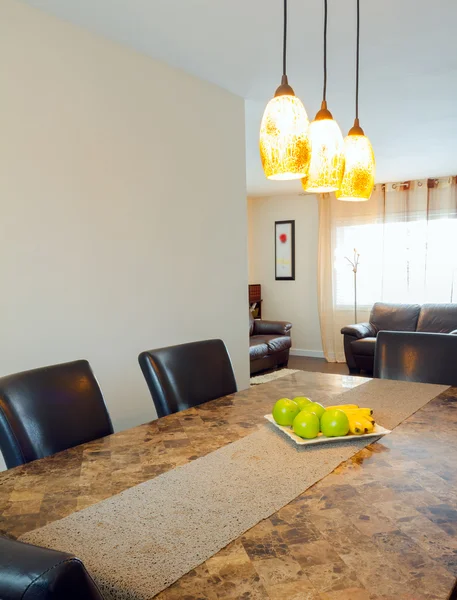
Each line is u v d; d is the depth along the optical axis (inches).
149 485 44.8
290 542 34.9
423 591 29.4
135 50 106.2
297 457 50.3
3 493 44.0
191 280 122.3
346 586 29.9
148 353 74.3
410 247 261.4
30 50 87.6
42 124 89.7
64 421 59.9
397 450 51.9
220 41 102.5
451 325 234.8
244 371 140.6
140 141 108.1
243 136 137.9
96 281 99.7
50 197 91.2
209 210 127.0
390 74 120.0
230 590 29.7
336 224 279.6
